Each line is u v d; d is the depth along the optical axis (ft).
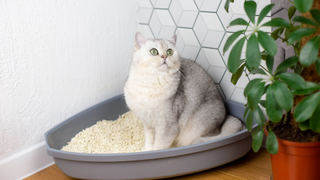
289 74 2.45
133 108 4.17
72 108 4.76
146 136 4.43
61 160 3.65
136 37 4.05
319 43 2.19
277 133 3.06
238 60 2.49
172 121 4.09
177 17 5.14
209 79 4.62
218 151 3.72
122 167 3.50
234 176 3.84
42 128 4.33
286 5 3.81
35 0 3.94
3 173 3.84
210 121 4.36
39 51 4.10
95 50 4.97
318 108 2.33
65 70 4.52
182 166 3.62
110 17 5.13
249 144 4.03
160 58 3.82
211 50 4.88
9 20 3.69
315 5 2.58
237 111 4.84
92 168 3.55
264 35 2.41
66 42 4.46
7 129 3.87
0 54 3.66
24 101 4.03
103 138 4.55
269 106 2.51
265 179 3.76
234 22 2.68
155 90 3.91
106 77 5.28
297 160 2.89
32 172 4.18
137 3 5.60
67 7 4.38
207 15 4.75
